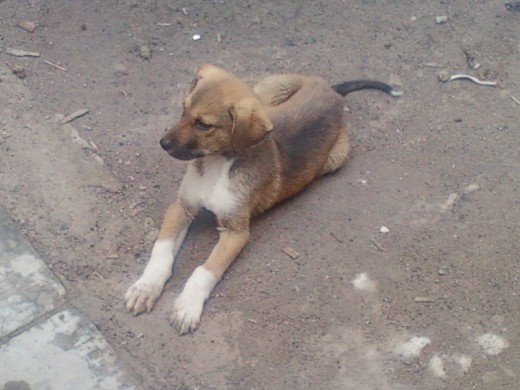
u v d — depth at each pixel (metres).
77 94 1.84
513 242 1.66
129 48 1.95
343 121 1.80
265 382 1.45
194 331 1.49
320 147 1.69
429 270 1.61
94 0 2.04
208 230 1.64
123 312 1.51
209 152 1.53
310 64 1.97
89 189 1.67
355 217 1.68
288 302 1.55
